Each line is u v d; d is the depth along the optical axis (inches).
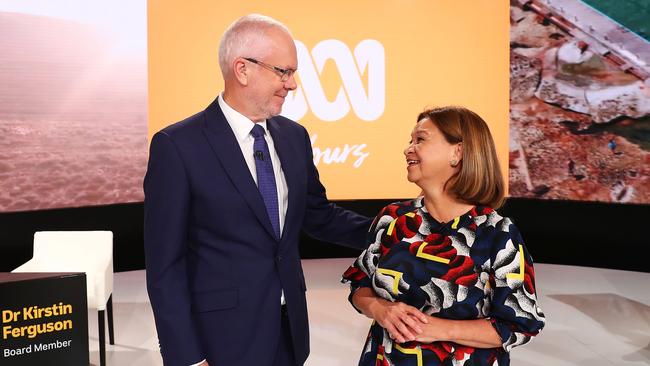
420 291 65.1
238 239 76.2
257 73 74.7
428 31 264.2
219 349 75.9
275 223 78.6
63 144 237.5
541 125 268.8
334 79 261.7
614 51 253.0
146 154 256.7
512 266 62.6
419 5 262.8
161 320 72.6
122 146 251.1
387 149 267.0
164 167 74.1
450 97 266.4
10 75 224.4
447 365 64.1
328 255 288.8
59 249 170.4
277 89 75.9
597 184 263.0
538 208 272.4
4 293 80.4
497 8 264.7
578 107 262.2
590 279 248.2
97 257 169.9
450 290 64.1
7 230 225.9
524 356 165.8
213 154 75.6
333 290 231.3
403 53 264.1
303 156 84.7
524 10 264.7
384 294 67.3
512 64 268.4
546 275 254.7
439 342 64.6
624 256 261.4
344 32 260.7
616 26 251.3
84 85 240.1
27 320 81.8
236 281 76.1
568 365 159.5
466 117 65.9
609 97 256.5
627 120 254.4
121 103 249.0
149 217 74.8
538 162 270.8
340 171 264.8
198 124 77.2
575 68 260.5
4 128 224.5
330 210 91.1
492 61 265.9
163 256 73.2
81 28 237.8
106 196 249.4
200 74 252.2
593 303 216.2
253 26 75.0
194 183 74.4
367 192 267.0
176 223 73.6
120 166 251.6
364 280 72.7
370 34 262.1
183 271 74.8
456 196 65.6
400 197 268.8
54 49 233.1
